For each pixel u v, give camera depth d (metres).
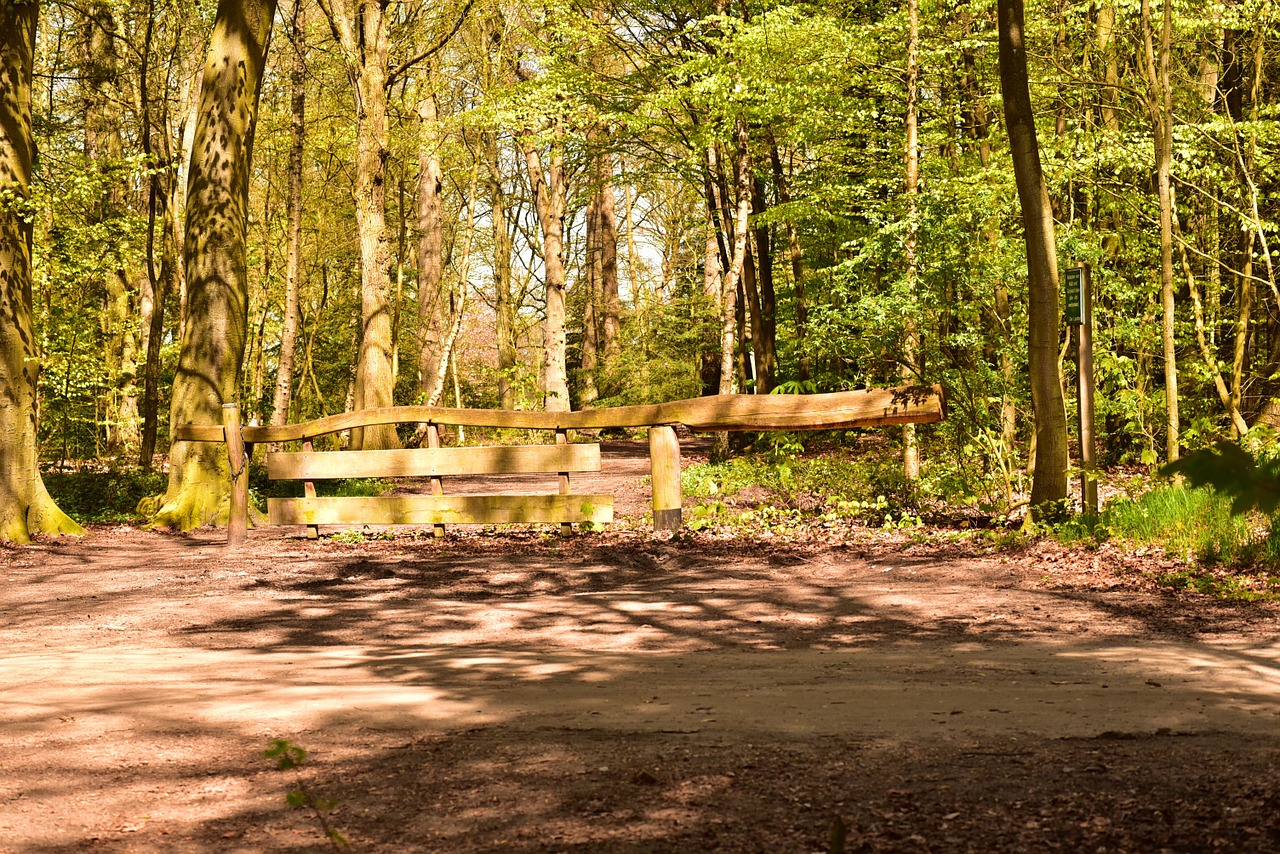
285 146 30.09
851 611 7.71
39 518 13.71
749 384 24.67
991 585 8.62
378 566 10.40
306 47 25.86
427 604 8.44
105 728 4.29
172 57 24.09
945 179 15.10
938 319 12.84
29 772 3.69
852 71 18.03
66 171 16.53
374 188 25.25
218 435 12.79
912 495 14.48
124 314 31.25
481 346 49.03
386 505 12.28
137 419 31.56
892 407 10.98
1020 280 12.52
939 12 17.47
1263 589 7.67
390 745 4.02
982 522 12.15
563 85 22.02
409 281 42.81
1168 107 13.43
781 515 13.11
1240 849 2.72
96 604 8.71
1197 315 16.44
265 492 18.25
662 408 11.73
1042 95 17.31
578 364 48.78
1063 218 18.64
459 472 12.07
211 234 15.34
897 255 13.02
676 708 4.58
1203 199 17.75
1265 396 17.48
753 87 18.52
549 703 4.72
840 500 13.77
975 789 3.32
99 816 3.24
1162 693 4.71
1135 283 18.06
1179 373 17.08
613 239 43.59
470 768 3.69
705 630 7.09
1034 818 3.03
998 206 13.13
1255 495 1.06
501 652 6.37
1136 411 16.16
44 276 20.53
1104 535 9.95
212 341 15.25
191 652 6.57
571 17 22.17
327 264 37.19
